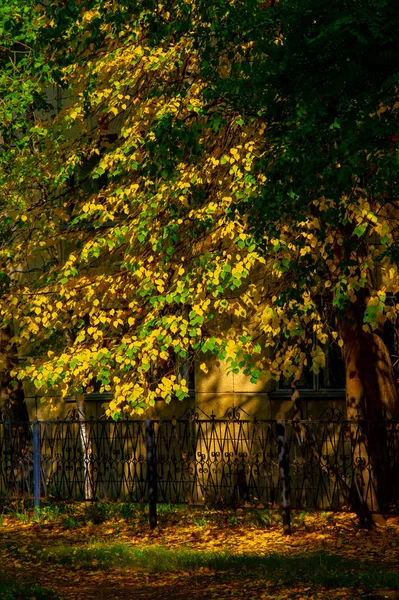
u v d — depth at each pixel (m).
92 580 16.14
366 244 19.52
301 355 20.23
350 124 13.53
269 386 25.53
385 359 21.92
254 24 15.27
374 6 12.99
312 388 25.34
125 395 19.69
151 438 21.78
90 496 23.94
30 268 28.03
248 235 17.45
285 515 20.30
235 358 18.88
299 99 13.82
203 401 26.22
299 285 16.70
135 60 19.61
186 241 20.25
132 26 18.80
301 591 14.39
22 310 21.39
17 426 25.41
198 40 16.14
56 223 22.19
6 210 24.47
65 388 20.36
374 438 20.47
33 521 23.19
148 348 18.97
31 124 24.55
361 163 14.04
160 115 18.28
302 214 15.75
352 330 21.41
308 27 13.36
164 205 18.95
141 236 18.81
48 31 17.20
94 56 20.78
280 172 14.71
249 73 15.54
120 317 20.69
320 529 20.86
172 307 21.05
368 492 20.47
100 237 19.91
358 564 16.66
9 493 25.08
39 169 22.17
